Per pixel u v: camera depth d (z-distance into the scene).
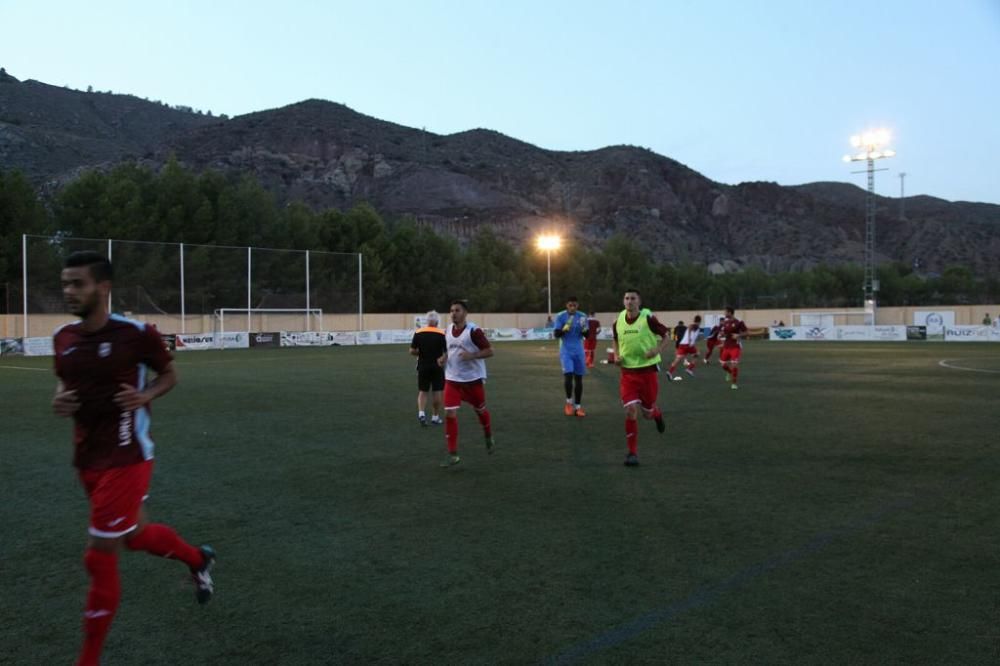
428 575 4.39
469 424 10.73
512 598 4.01
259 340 36.62
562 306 64.38
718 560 4.61
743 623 3.64
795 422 10.65
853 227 172.12
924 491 6.41
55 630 3.67
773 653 3.31
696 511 5.80
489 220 133.50
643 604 3.90
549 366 23.20
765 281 78.69
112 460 3.26
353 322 41.25
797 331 46.97
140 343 3.31
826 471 7.28
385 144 171.12
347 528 5.41
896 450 8.38
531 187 172.88
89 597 3.21
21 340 29.23
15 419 11.27
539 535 5.19
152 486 6.77
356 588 4.19
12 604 4.00
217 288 35.44
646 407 8.06
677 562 4.58
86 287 3.15
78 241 31.02
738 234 170.50
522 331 50.03
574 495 6.38
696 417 11.24
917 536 5.09
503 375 19.62
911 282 76.94
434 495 6.41
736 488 6.57
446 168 164.62
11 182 38.25
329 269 40.12
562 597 4.02
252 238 48.38
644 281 70.81
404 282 55.25
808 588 4.11
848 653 3.30
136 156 140.25
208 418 11.30
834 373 19.80
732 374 15.95
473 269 60.44
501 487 6.70
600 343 42.09
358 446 8.88
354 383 17.20
